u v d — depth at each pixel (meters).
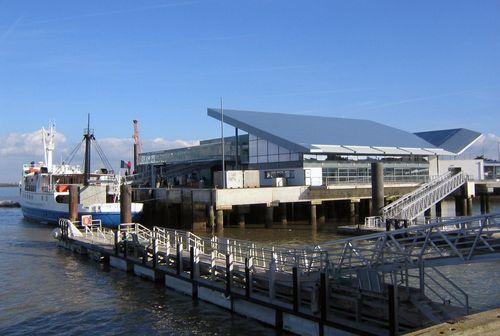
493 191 94.50
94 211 55.94
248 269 21.17
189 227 54.47
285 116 74.62
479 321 8.87
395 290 15.88
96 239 40.75
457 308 17.23
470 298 23.38
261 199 52.44
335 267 21.44
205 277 25.45
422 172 71.62
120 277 30.62
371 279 18.75
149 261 30.81
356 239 19.95
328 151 58.47
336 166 61.25
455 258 17.70
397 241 20.00
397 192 62.28
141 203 59.16
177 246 26.53
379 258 19.39
